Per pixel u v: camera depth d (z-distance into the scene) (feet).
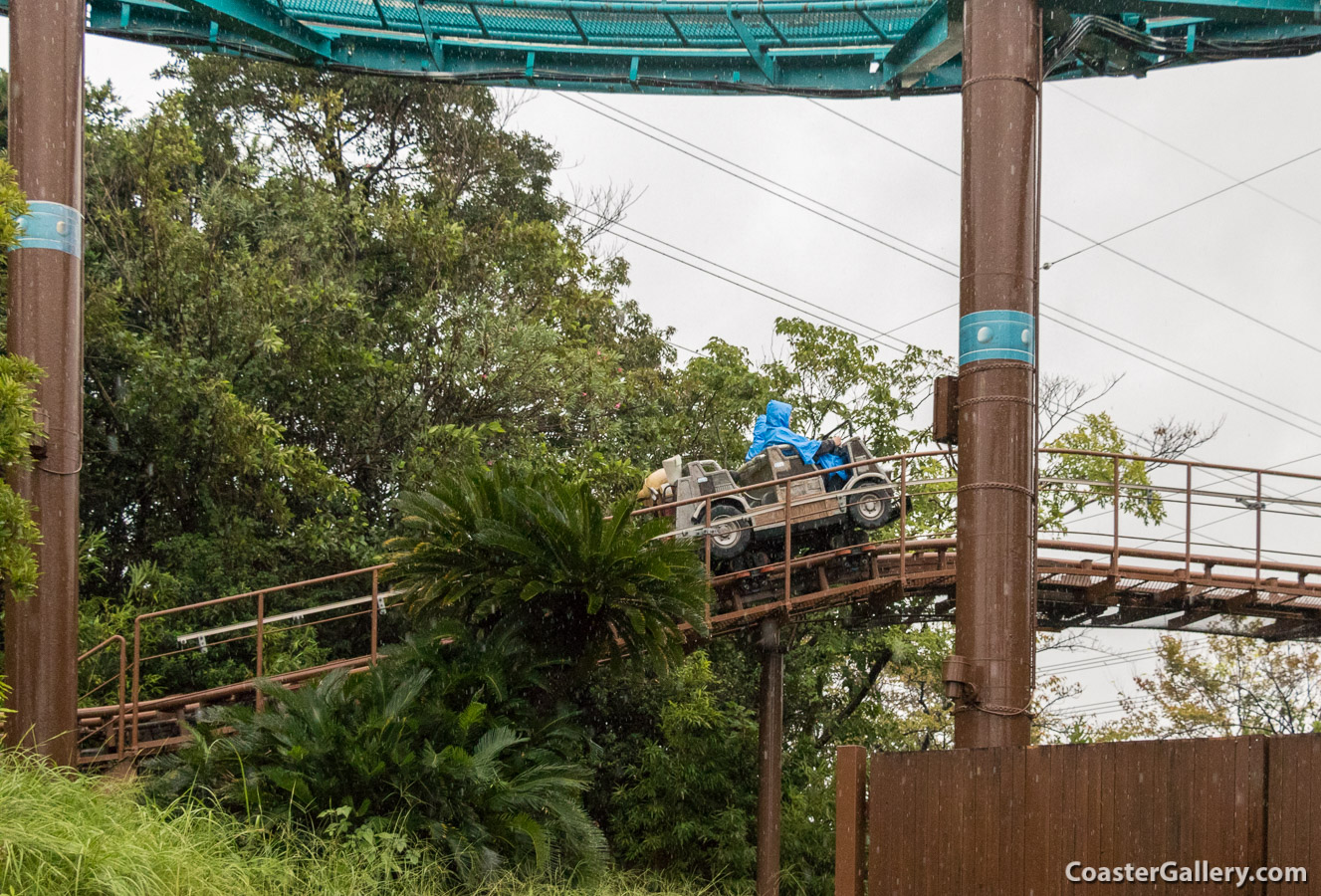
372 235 75.36
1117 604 54.19
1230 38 56.44
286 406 65.72
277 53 62.49
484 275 72.59
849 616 58.85
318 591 62.34
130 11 61.00
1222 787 21.61
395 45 64.18
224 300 62.44
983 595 36.91
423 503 42.68
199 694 44.83
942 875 25.17
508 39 63.36
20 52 41.81
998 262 38.42
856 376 73.82
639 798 56.80
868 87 61.98
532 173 92.32
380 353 72.69
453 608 44.34
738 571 48.65
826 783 63.72
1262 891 20.84
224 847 31.89
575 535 40.65
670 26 62.34
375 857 34.65
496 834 38.09
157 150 65.41
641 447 73.67
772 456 51.29
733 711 60.08
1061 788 23.76
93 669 53.21
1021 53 39.29
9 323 40.52
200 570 59.82
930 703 82.99
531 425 68.74
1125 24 52.03
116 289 61.21
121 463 62.28
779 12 59.57
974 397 38.09
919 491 71.31
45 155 41.37
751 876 54.13
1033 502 37.88
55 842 25.16
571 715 43.62
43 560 39.06
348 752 36.88
